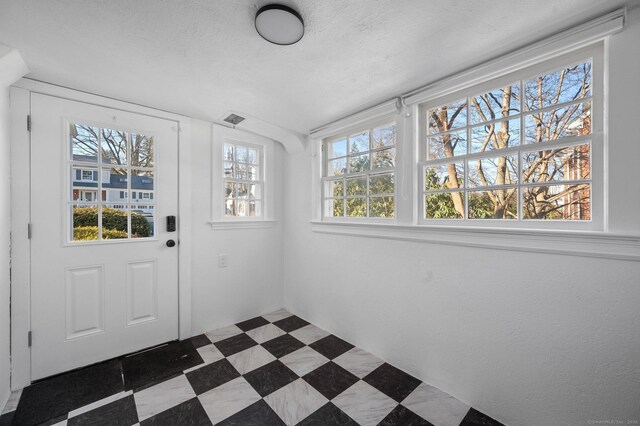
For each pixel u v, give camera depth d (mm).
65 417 1351
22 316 1556
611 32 1041
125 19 1080
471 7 1008
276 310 2844
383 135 2271
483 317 1420
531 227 1316
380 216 2047
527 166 1688
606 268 1076
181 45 1259
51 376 1653
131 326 1941
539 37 1203
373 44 1243
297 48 1275
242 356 1934
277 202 2836
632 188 1027
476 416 1394
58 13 1040
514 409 1314
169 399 1485
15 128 1540
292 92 1755
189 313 2207
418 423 1339
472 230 1414
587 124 1446
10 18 1063
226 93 1772
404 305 1780
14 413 1368
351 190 2375
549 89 1606
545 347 1227
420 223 1757
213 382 1637
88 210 1796
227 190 2502
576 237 1124
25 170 1572
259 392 1551
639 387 1021
